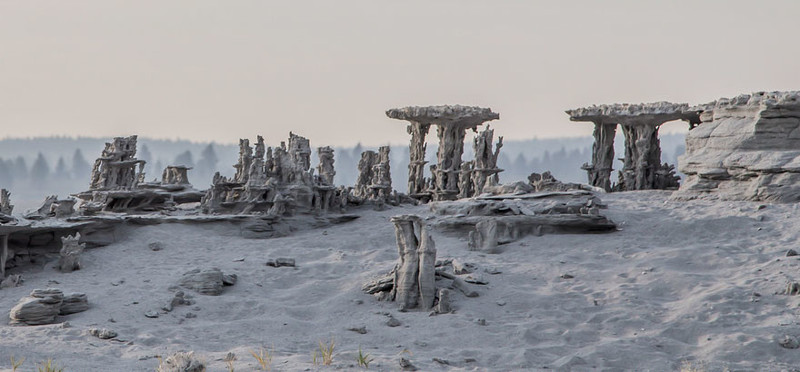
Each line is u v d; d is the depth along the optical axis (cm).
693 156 6788
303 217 6706
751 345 3319
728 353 3291
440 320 3844
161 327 3766
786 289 3950
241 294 4478
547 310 3981
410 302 4141
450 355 3275
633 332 3628
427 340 3553
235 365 2884
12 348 3162
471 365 3147
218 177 6875
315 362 2930
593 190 7250
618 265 4772
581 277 4550
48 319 3844
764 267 4416
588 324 3750
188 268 4981
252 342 3525
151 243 5662
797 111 6347
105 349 3275
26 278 4878
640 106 8269
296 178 6812
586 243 5331
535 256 5141
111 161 7338
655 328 3644
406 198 8050
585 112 8675
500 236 5666
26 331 3569
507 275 4631
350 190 8106
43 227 5291
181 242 5812
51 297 3900
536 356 3294
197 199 7538
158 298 4231
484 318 3872
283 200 6544
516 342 3519
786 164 6072
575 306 4022
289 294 4453
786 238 5000
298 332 3756
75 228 5538
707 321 3656
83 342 3391
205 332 3688
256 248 5775
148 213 6838
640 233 5484
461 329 3681
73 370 2830
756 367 3120
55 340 3403
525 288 4362
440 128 8619
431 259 4169
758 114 6469
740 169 6331
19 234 5256
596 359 3244
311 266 5012
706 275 4406
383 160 7750
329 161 7762
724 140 6662
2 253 4875
